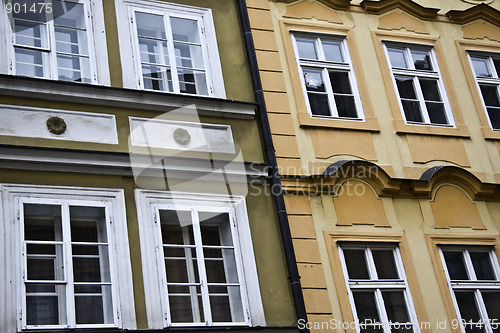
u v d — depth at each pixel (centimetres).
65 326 907
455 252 1195
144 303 963
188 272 1016
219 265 1043
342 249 1130
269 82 1224
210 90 1176
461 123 1323
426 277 1148
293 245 1095
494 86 1402
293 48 1278
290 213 1122
